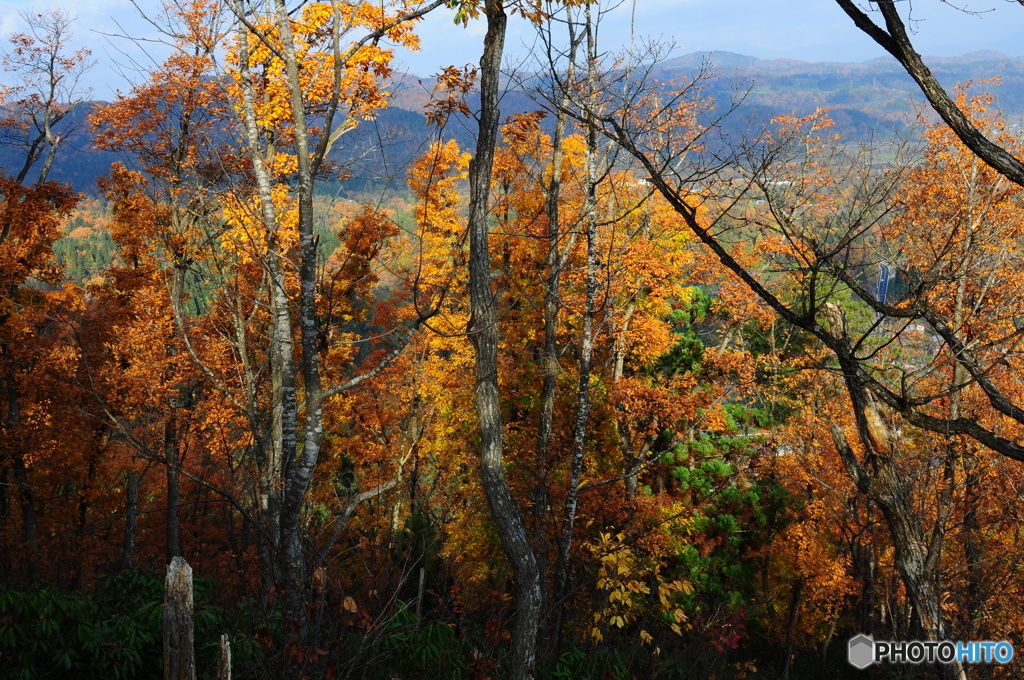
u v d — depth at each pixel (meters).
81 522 20.06
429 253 12.17
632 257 15.51
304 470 6.41
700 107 8.15
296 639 5.93
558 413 16.08
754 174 5.18
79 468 18.69
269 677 5.77
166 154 12.78
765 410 22.75
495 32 7.67
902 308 4.34
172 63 11.04
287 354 6.93
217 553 18.16
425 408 16.08
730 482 19.92
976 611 11.16
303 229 6.41
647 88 8.58
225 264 11.26
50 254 17.95
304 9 9.38
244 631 7.04
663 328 19.09
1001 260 10.30
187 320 14.83
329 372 14.75
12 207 16.97
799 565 18.88
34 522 18.55
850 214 4.99
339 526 7.82
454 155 12.51
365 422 18.02
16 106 17.45
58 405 16.95
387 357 6.75
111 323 16.97
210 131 10.66
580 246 14.21
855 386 6.97
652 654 10.84
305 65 9.83
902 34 3.60
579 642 10.96
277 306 7.30
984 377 4.21
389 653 6.56
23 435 16.91
